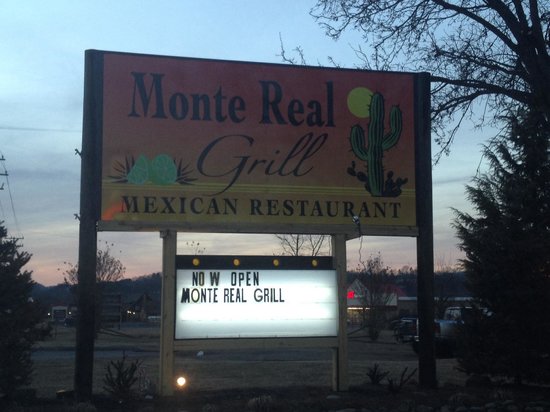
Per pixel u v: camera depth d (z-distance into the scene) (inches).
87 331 446.9
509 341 528.1
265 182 496.7
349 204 508.7
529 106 576.1
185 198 481.1
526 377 530.9
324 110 514.0
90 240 458.6
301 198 501.4
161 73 487.5
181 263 464.4
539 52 576.7
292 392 474.0
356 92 521.3
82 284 451.5
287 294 476.4
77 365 442.6
